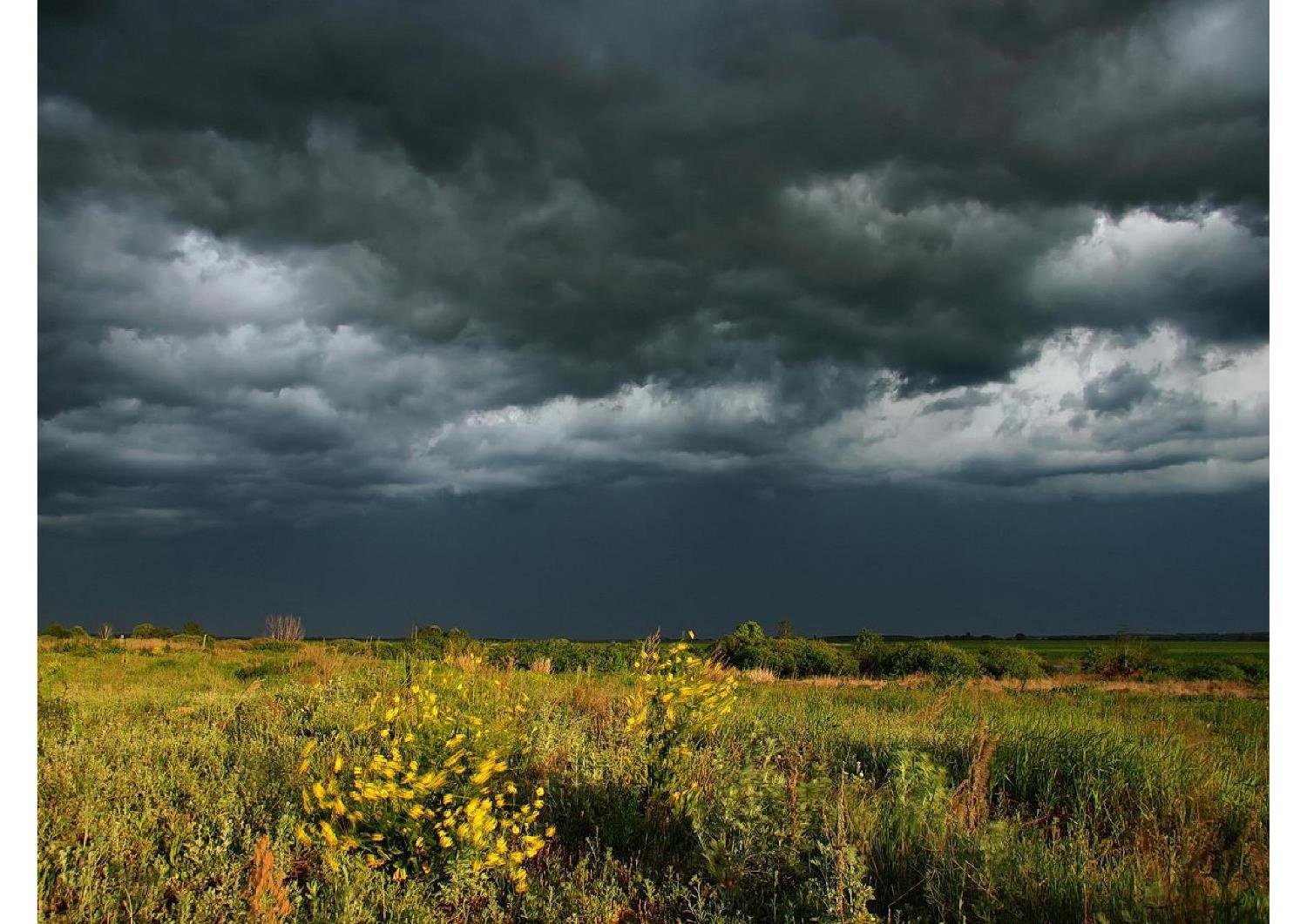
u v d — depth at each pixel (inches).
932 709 440.8
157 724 355.9
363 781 199.3
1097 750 289.3
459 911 183.6
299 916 171.8
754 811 197.8
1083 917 159.6
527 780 256.4
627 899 186.7
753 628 1221.7
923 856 196.1
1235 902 161.2
